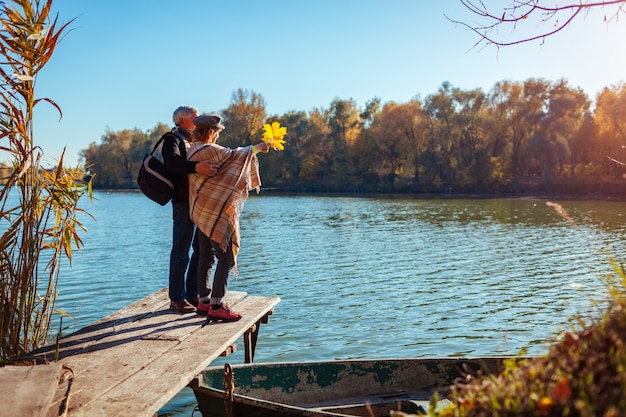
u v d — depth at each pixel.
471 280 16.80
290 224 37.12
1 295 5.45
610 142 65.75
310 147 96.38
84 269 19.27
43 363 4.40
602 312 2.89
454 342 10.49
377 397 5.86
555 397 2.16
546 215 42.06
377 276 17.59
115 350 4.67
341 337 10.91
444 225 35.19
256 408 4.76
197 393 4.96
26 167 5.32
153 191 5.36
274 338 10.86
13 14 5.36
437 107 76.19
